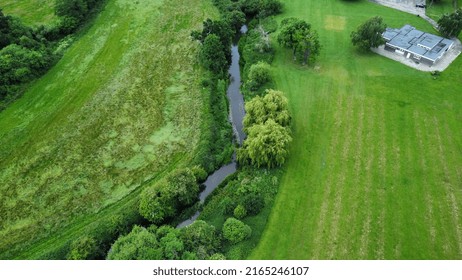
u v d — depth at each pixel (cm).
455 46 10419
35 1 12800
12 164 7869
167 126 8569
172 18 12050
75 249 6028
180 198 6838
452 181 7156
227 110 9100
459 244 6219
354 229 6469
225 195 7212
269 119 7606
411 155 7644
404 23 11406
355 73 9650
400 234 6375
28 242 6575
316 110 8675
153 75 9912
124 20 12031
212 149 8044
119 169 7719
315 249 6212
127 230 6556
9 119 8794
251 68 9406
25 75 9594
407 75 9519
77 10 11662
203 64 10025
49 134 8450
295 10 12250
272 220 6631
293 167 7500
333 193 7025
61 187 7419
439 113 8506
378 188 7075
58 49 10744
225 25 10525
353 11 12100
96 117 8806
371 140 7969
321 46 9912
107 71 10081
